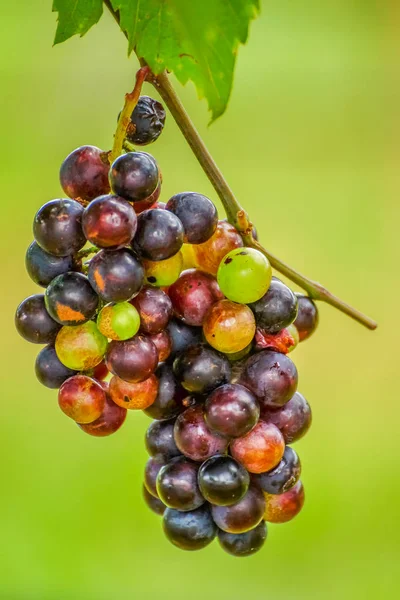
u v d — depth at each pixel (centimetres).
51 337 72
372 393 149
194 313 71
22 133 152
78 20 72
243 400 71
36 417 137
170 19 68
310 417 73
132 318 70
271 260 73
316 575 119
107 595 114
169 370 73
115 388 72
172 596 115
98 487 124
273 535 124
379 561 121
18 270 155
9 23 140
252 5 67
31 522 120
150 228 70
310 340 157
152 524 121
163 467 73
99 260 70
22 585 114
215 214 71
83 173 71
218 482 71
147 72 70
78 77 152
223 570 119
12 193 155
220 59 68
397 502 130
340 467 135
